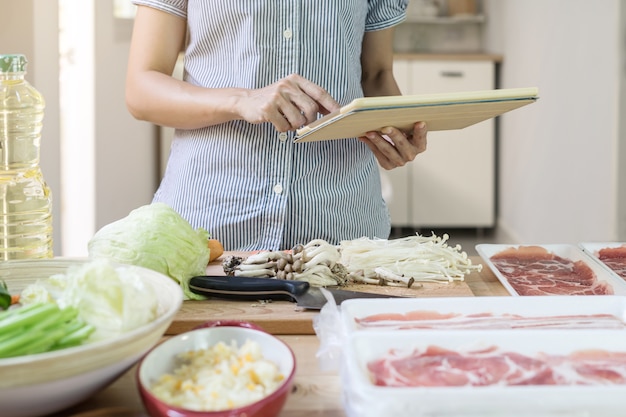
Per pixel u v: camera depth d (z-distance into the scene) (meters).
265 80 1.55
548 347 0.84
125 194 3.73
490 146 4.84
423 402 0.69
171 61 1.62
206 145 1.57
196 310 1.10
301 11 1.54
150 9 1.57
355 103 1.08
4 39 2.44
